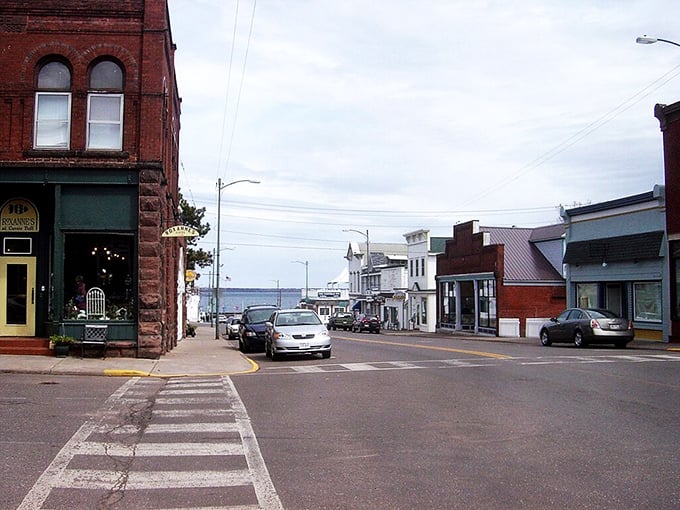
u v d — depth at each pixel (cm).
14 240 1997
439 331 5184
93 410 1123
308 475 735
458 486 691
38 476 719
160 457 813
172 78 2622
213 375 1698
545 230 4522
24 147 1914
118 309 1961
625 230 3080
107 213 1948
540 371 1662
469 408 1147
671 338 2744
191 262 5638
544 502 636
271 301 12294
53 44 1948
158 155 1959
